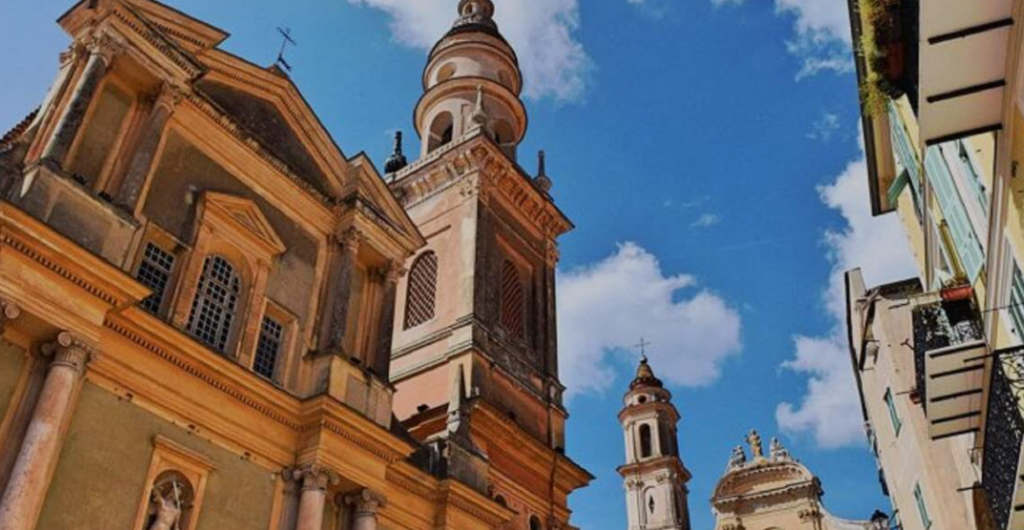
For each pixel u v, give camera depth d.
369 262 21.94
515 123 35.34
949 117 11.48
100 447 14.19
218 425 16.36
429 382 26.23
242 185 19.42
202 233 17.88
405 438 20.80
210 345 16.97
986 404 13.59
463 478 21.66
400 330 28.66
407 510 19.95
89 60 16.36
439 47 37.16
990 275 13.84
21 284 13.25
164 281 16.95
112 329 14.98
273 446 17.19
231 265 18.72
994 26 10.17
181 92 17.81
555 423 28.27
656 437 55.34
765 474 48.19
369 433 18.25
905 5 13.48
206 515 15.44
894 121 19.36
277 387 17.47
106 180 15.99
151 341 15.59
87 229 14.74
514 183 31.70
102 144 16.25
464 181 30.55
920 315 16.38
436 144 34.00
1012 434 12.02
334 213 21.48
